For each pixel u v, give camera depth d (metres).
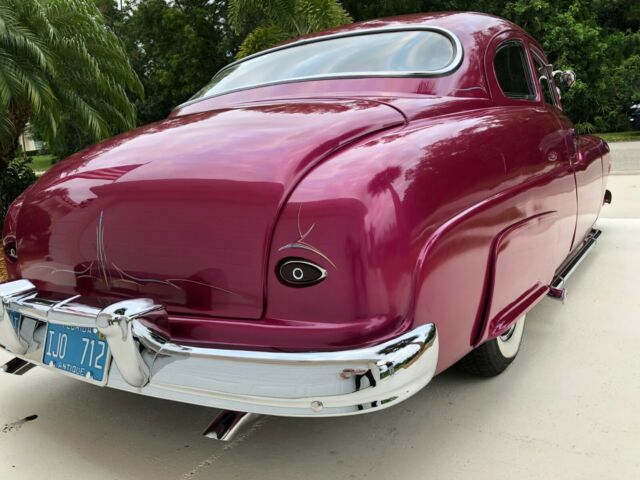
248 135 1.87
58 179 2.08
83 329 1.85
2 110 7.84
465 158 1.88
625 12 25.09
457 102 2.24
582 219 3.41
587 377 2.50
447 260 1.71
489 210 1.93
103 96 8.99
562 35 19.72
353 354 1.47
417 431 2.14
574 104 20.86
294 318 1.58
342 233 1.52
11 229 2.21
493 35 2.65
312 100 2.24
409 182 1.63
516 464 1.91
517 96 2.78
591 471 1.86
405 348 1.51
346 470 1.94
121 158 1.99
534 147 2.39
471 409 2.27
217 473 1.97
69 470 2.03
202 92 2.93
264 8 10.35
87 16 8.20
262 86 2.58
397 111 2.00
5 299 2.02
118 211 1.83
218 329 1.65
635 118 19.48
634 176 8.89
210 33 21.58
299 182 1.62
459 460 1.95
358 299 1.52
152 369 1.65
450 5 19.78
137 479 1.96
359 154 1.69
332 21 9.97
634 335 2.93
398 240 1.55
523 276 2.23
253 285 1.62
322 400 1.48
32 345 1.99
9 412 2.46
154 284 1.79
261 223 1.60
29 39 7.18
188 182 1.73
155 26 22.23
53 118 7.78
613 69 21.22
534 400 2.32
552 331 3.04
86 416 2.41
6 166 8.92
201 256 1.69
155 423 2.33
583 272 4.09
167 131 2.13
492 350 2.36
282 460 2.02
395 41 2.53
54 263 2.02
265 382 1.52
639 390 2.36
